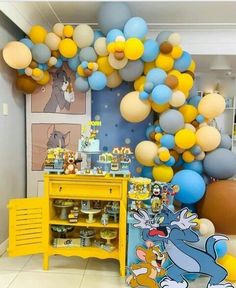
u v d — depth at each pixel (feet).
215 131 8.70
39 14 9.22
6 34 8.93
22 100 10.14
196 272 6.51
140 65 8.68
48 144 10.11
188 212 6.86
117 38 8.04
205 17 9.33
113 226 7.91
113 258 8.27
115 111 10.16
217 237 6.60
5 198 8.96
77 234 8.91
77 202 8.51
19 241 7.73
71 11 9.04
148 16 9.31
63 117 10.03
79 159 8.16
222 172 8.89
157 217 6.86
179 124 8.51
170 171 8.81
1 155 8.63
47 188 7.81
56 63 9.29
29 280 7.39
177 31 10.35
